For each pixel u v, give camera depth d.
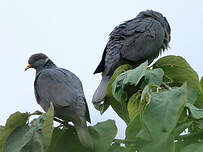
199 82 8.05
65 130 7.61
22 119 7.23
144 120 5.74
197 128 6.41
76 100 8.75
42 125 6.70
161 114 5.78
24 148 6.57
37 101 9.88
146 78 7.21
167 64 8.12
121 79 7.43
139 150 5.88
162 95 6.02
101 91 9.80
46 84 9.47
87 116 8.88
